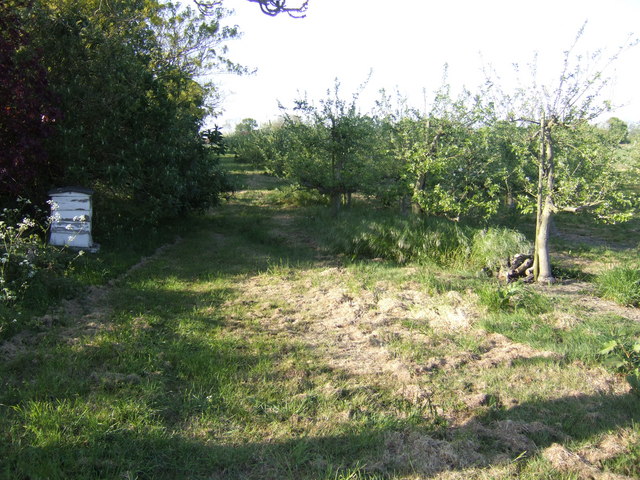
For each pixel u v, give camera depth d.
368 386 4.40
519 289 6.70
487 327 5.89
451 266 9.12
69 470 3.08
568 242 12.01
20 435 3.35
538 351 5.23
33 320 5.23
